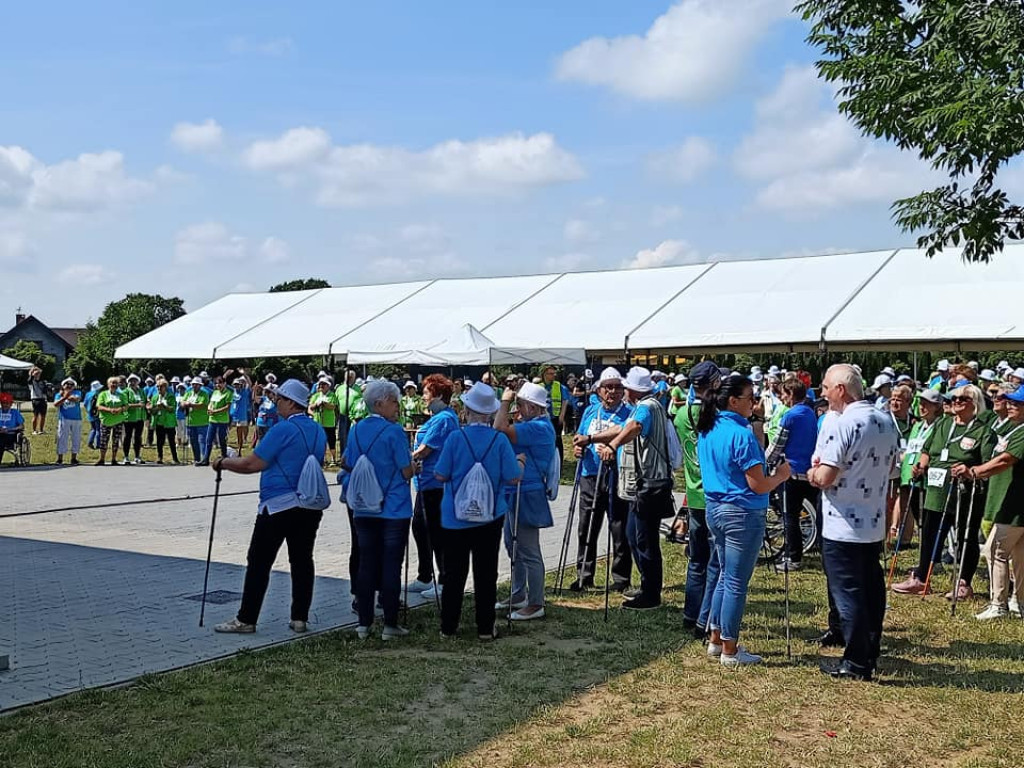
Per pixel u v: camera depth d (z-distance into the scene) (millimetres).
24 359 64688
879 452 6273
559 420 21438
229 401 22297
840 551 6383
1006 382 10914
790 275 22938
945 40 10484
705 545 7578
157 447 26047
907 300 19828
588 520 9195
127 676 6301
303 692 6043
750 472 6383
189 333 30562
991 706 5871
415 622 7852
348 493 7289
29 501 15742
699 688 6211
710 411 6574
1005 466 7977
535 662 6781
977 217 10852
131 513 14305
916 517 11773
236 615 7965
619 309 23859
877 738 5340
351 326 27281
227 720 5512
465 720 5613
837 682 6332
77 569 9945
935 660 6898
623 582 9148
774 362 35219
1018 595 8133
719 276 24422
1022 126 9594
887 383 12977
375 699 5910
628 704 5918
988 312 18625
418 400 21672
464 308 26781
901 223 11312
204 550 11141
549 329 23828
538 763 4992
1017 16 9875
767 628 7766
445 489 7395
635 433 8195
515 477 7398
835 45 11492
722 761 5055
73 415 23266
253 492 17125
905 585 9172
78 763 4875
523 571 8117
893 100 10648
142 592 8844
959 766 4980
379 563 7402
